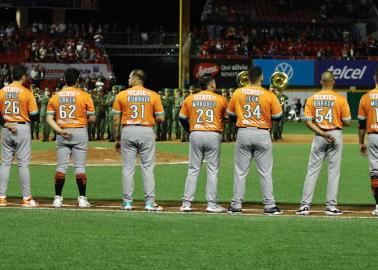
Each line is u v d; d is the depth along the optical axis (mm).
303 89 76188
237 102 22203
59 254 16609
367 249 17344
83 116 23000
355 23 87688
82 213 21891
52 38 78250
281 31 83312
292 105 75875
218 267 15625
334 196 22438
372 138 22344
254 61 75688
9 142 23203
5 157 23359
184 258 16344
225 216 21719
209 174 22641
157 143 49594
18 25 83500
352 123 73438
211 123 22516
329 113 22234
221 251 17016
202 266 15703
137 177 31828
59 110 22828
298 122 74938
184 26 75125
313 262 16125
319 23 87688
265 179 22281
